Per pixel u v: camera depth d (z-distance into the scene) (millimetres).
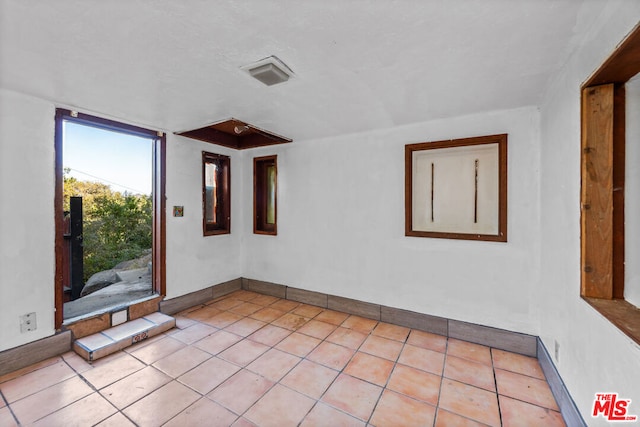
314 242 3576
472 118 2605
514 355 2410
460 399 1872
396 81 1938
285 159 3805
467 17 1261
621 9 1075
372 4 1186
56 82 1984
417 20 1289
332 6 1197
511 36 1407
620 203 1378
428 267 2846
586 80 1396
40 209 2301
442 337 2742
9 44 1503
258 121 2854
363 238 3219
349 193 3301
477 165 2660
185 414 1735
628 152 1361
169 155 3281
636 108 1345
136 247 5047
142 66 1748
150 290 3732
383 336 2762
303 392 1943
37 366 2215
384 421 1688
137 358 2359
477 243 2609
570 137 1650
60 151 2408
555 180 1932
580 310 1509
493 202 2592
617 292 1385
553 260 1980
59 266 2412
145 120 2848
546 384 2020
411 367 2238
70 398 1864
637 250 1364
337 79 1906
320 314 3312
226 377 2107
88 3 1179
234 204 4160
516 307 2459
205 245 3721
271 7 1205
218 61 1684
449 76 1858
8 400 1837
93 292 4004
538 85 1983
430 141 2807
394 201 3020
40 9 1215
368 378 2100
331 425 1659
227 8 1215
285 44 1501
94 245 4559
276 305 3604
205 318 3191
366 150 3184
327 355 2416
